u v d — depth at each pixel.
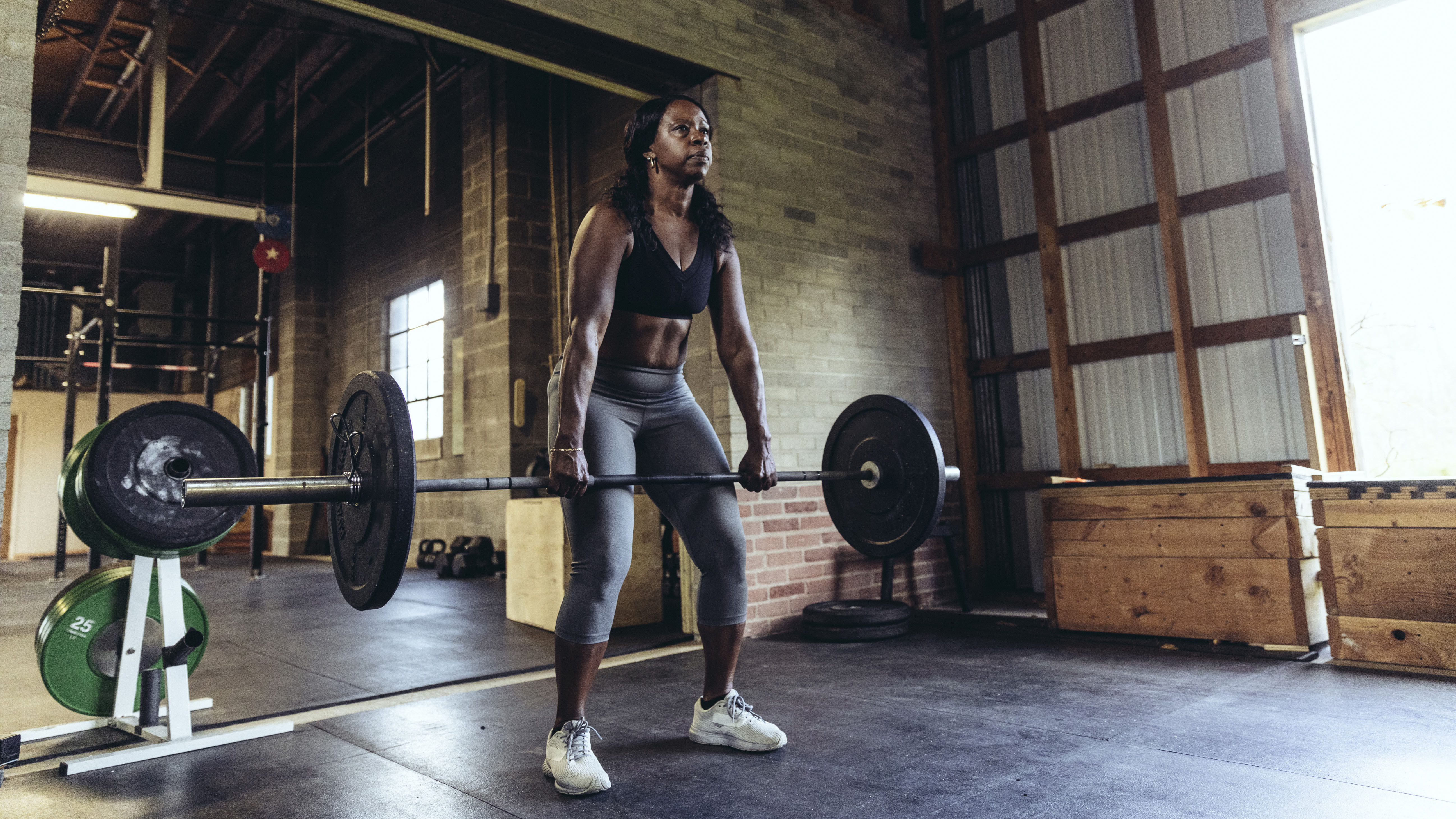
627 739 2.21
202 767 2.13
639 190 1.98
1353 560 2.82
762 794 1.77
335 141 9.70
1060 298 4.84
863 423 2.47
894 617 3.70
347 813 1.76
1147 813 1.60
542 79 7.10
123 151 8.54
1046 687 2.67
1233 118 4.32
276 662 3.47
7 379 2.31
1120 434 4.68
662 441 2.07
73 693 2.51
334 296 10.49
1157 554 3.32
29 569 9.20
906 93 5.26
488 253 7.00
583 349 1.83
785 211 4.40
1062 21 4.96
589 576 1.89
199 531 2.39
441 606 5.21
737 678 2.98
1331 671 2.75
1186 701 2.44
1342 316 3.93
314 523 10.25
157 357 13.16
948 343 5.28
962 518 5.14
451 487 1.65
